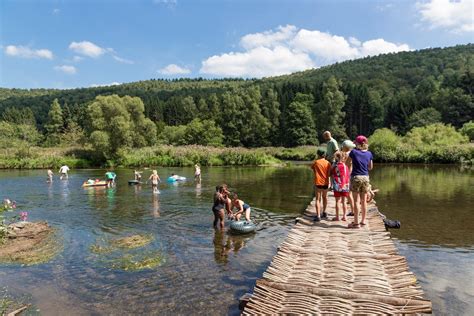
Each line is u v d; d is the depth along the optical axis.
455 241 12.96
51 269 10.59
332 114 87.44
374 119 93.31
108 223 16.09
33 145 66.88
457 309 7.98
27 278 9.95
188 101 103.50
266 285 7.11
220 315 7.92
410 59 181.50
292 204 20.52
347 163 10.83
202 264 10.93
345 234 9.91
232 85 194.38
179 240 13.41
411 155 51.78
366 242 9.27
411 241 12.98
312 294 6.79
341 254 8.49
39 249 12.41
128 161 51.09
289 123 85.69
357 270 7.68
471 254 11.61
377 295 6.61
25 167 47.75
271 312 6.26
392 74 160.75
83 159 50.84
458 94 78.44
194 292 9.04
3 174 39.72
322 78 164.75
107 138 50.41
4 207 14.80
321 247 8.94
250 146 88.38
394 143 54.16
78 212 18.55
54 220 16.77
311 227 10.63
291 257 8.40
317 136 89.56
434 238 13.33
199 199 22.25
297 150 66.06
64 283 9.61
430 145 54.31
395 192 24.03
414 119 80.38
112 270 10.49
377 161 54.12
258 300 6.63
